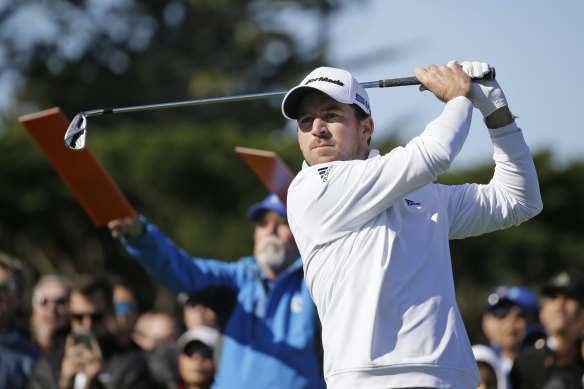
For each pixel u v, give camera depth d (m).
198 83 108.56
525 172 13.89
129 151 93.19
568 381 21.77
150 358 24.17
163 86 111.31
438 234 13.01
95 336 22.98
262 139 94.81
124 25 114.12
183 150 92.00
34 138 18.81
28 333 26.94
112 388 22.58
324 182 12.88
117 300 24.88
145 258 20.05
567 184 95.94
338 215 12.77
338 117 13.59
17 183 88.75
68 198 88.38
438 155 12.49
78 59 112.06
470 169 91.62
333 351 12.49
